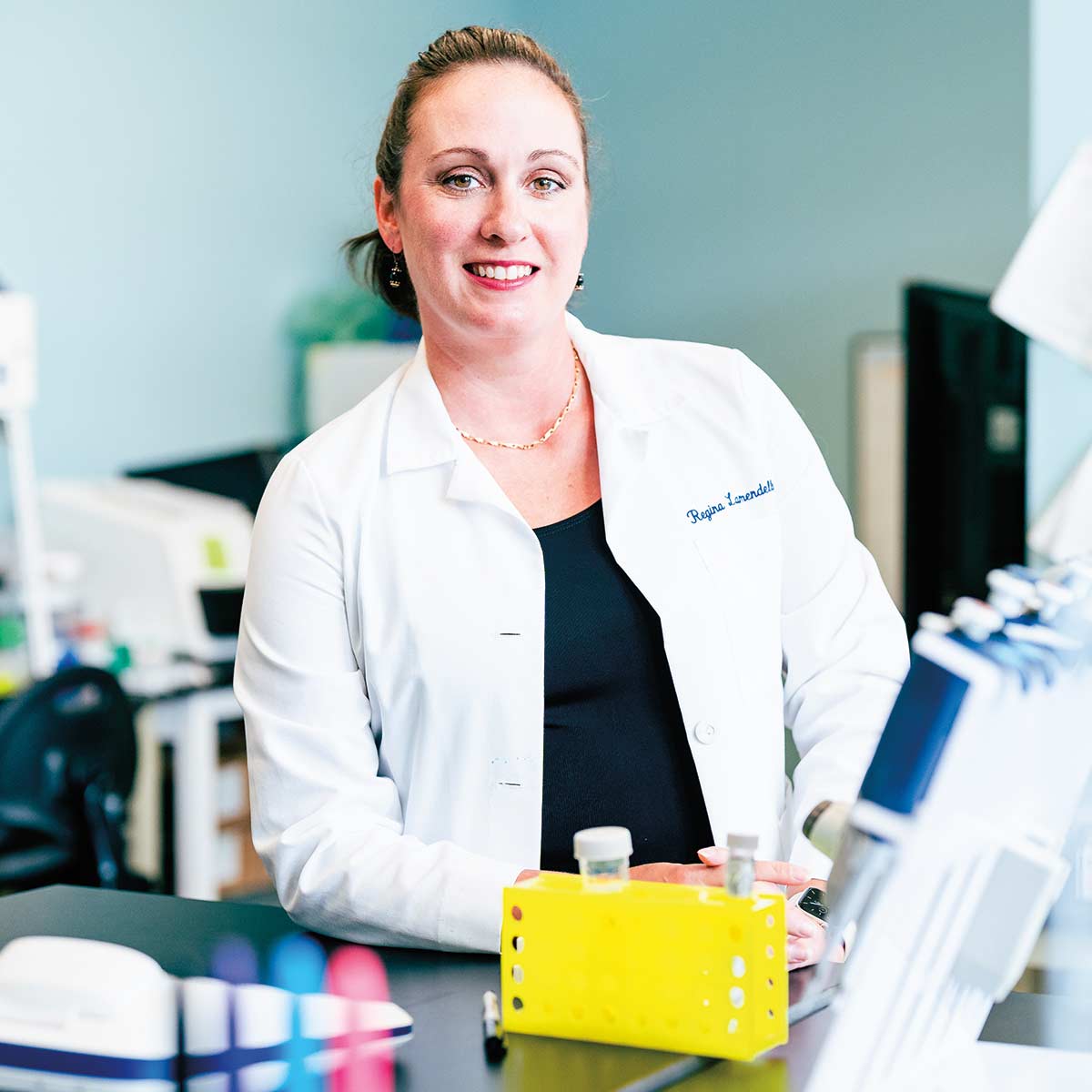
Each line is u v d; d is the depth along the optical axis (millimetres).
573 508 1648
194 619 4461
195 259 5180
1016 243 4574
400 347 5273
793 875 1332
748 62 5117
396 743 1588
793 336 5062
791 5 5004
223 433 5281
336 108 5566
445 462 1597
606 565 1614
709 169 5230
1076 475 3381
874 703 1610
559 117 1533
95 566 4625
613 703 1591
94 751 3502
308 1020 1054
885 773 879
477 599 1566
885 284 4844
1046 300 3391
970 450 3723
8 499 4742
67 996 1014
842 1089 927
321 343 5492
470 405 1647
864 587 1729
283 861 1471
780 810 1658
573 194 1553
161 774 4402
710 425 1698
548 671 1570
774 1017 1087
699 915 1074
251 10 5281
